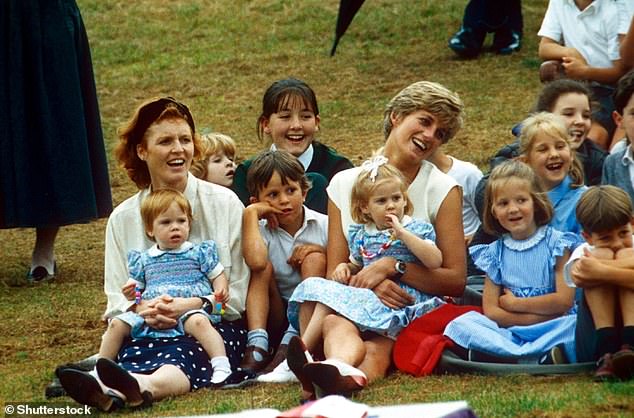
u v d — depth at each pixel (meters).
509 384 11.79
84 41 18.58
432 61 30.06
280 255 13.88
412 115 13.36
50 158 18.05
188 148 13.69
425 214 13.30
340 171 15.23
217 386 12.55
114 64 32.00
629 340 11.66
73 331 15.73
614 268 11.67
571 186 13.88
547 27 19.53
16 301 17.44
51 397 12.80
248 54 31.83
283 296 13.92
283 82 15.31
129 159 13.87
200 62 31.50
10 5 18.00
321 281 12.76
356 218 13.21
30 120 18.09
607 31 18.78
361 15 33.72
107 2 36.59
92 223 22.05
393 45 31.53
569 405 10.81
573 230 13.66
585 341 11.96
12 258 20.22
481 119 25.48
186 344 12.73
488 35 31.67
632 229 12.52
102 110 28.66
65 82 18.14
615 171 14.25
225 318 13.41
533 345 12.34
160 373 12.31
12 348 15.10
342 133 25.52
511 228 12.88
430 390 11.75
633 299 11.70
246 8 35.25
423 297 13.01
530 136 13.85
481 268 13.02
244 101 28.59
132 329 12.75
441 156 15.48
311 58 31.11
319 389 11.53
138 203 13.66
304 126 15.21
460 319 12.58
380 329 12.52
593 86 18.34
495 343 12.36
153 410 11.84
